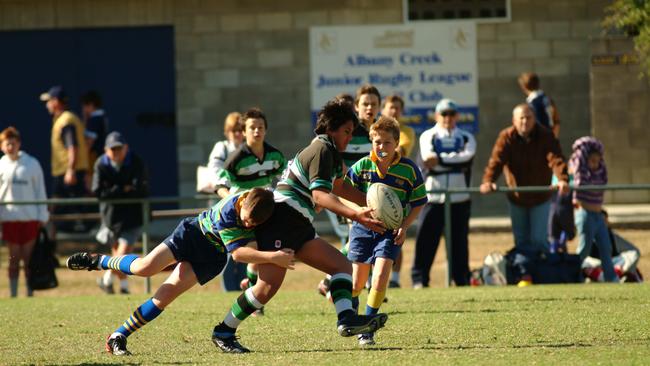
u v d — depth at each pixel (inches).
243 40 2844.5
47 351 1024.9
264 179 1312.7
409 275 2017.7
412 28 2812.5
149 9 2849.4
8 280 2016.5
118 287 1942.7
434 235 1742.1
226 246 957.2
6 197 1908.2
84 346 1057.5
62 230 2273.6
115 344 989.8
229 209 952.3
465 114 2817.4
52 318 1301.7
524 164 1759.4
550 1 2807.6
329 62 2824.8
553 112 2236.7
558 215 1877.5
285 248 967.6
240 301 987.9
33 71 2866.6
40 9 2851.9
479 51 2812.5
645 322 1137.4
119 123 2874.0
